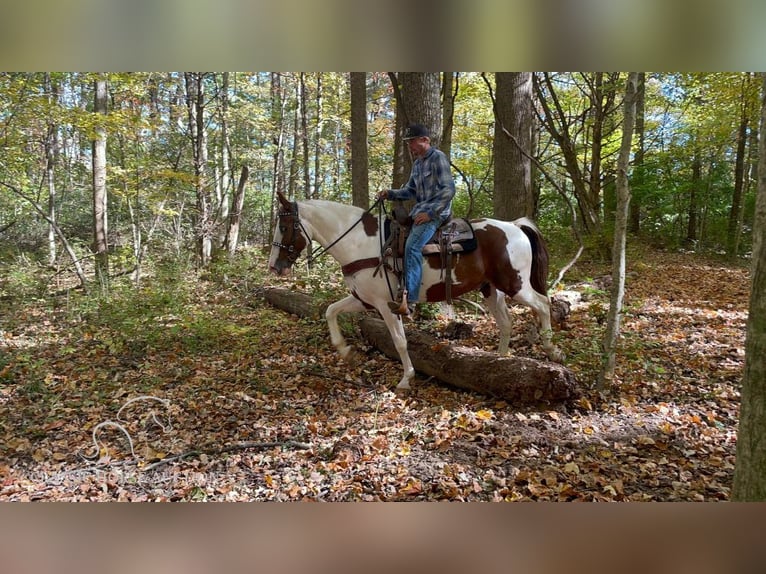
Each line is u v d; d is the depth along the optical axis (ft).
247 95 58.13
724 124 46.39
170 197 46.47
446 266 17.44
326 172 71.00
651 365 17.19
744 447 8.00
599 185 43.50
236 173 65.26
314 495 11.57
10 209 48.29
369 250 17.61
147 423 15.84
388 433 14.35
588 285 31.42
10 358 21.56
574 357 18.75
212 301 32.09
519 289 18.30
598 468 11.98
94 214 35.96
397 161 29.48
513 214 28.63
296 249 18.24
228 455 13.64
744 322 23.63
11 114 32.45
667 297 29.71
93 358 22.00
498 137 28.68
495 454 12.95
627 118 15.02
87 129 34.01
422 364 18.11
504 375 15.64
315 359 20.95
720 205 51.57
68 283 38.86
